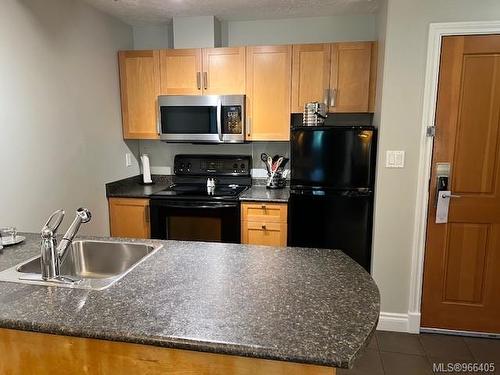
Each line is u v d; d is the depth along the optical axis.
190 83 3.15
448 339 2.49
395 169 2.43
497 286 2.47
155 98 3.22
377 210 2.50
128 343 1.01
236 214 2.91
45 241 1.32
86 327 1.00
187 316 1.05
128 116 3.29
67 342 1.07
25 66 2.18
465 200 2.40
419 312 2.56
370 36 3.14
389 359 2.27
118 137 3.27
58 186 2.50
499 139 2.32
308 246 2.80
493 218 2.39
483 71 2.26
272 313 1.07
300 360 0.88
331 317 1.05
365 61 2.89
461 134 2.34
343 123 3.27
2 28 2.01
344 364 0.87
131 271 1.39
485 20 2.19
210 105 3.05
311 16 3.17
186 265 1.45
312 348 0.90
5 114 2.05
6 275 1.36
